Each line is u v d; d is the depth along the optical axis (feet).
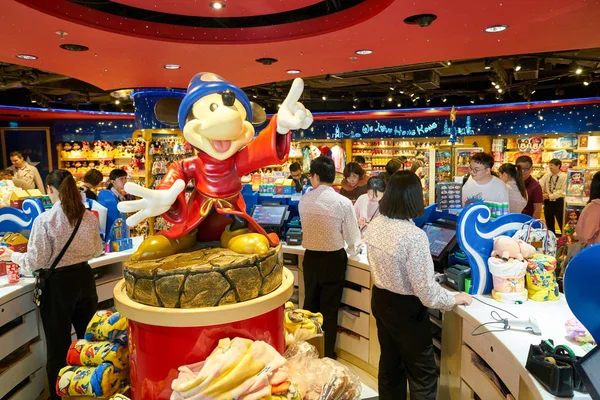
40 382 9.86
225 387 4.46
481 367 7.06
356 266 11.09
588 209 12.09
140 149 27.30
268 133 5.47
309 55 13.62
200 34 11.84
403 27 10.75
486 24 10.52
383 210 7.58
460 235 7.84
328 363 6.23
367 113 37.09
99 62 14.14
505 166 15.16
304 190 13.89
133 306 4.98
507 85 24.99
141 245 5.50
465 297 7.67
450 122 35.94
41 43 11.75
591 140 28.86
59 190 8.96
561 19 10.12
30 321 9.53
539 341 6.17
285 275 6.20
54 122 35.65
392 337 7.95
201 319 4.80
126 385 6.41
